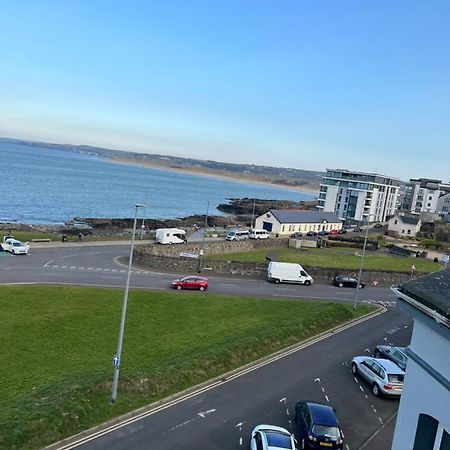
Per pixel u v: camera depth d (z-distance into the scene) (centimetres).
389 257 8506
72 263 5784
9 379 2698
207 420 2416
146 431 2252
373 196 15200
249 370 3109
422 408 1236
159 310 4209
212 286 5341
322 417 2322
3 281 4619
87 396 2414
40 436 2059
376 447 2356
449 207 19150
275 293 5309
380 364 3017
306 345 3703
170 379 2753
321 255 8000
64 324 3622
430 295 1261
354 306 4834
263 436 2106
